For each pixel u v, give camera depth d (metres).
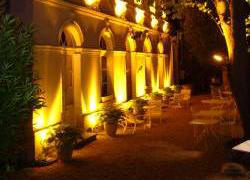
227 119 14.49
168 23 23.92
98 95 13.66
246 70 10.24
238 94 10.25
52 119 10.48
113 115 12.70
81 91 12.27
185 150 10.40
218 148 10.38
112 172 8.57
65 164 9.35
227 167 3.43
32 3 9.31
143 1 19.16
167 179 7.90
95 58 13.43
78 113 12.26
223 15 10.83
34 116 9.34
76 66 12.20
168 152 10.24
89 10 12.67
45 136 9.92
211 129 12.86
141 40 18.89
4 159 5.72
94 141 11.98
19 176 8.44
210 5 14.66
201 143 11.16
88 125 12.77
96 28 13.47
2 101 5.06
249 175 3.57
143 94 19.19
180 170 8.48
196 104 21.25
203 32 24.64
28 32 6.04
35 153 9.34
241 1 10.19
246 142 5.46
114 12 15.26
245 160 5.39
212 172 8.17
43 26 9.91
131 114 13.72
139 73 18.70
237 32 10.21
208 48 25.34
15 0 9.20
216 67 28.11
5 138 5.23
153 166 8.91
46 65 10.12
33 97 5.78
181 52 28.05
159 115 15.27
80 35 12.09
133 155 10.05
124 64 16.52
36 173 8.65
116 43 15.42
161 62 22.98
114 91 15.27
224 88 23.22
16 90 5.20
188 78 28.78
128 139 12.22
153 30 21.23
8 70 5.20
